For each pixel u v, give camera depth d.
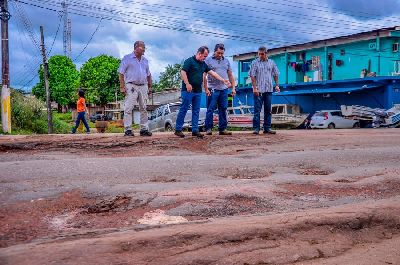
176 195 4.30
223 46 8.98
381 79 25.58
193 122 8.70
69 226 3.42
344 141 9.21
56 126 26.55
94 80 67.56
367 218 3.82
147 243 3.05
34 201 4.02
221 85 9.09
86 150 7.53
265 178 5.38
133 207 3.95
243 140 8.73
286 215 3.72
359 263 3.08
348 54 31.33
